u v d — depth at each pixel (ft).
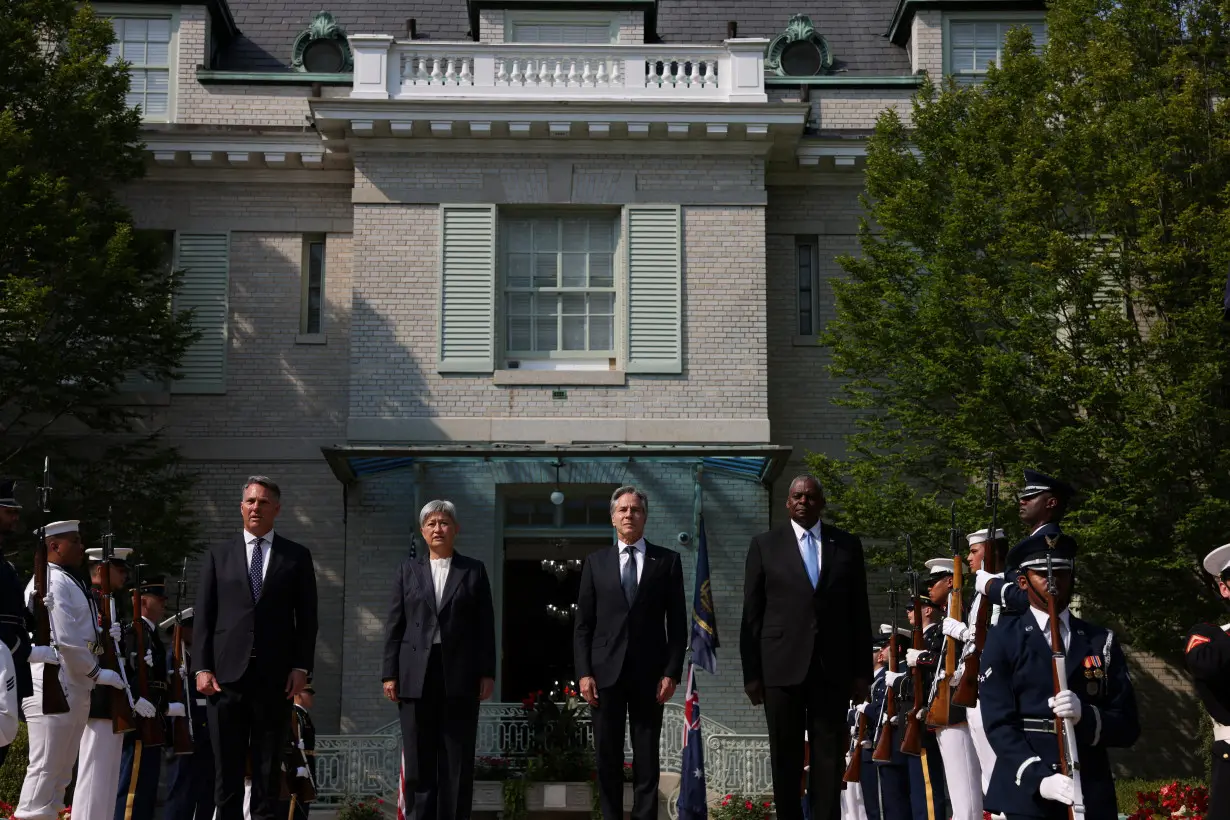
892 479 67.62
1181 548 62.08
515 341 75.61
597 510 72.74
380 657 69.41
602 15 82.28
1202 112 64.23
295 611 36.24
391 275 74.64
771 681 34.42
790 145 76.89
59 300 68.49
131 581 65.31
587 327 75.77
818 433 77.61
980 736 35.40
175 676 41.11
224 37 84.64
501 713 62.59
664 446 71.36
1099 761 27.14
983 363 63.72
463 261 74.90
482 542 69.51
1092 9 69.56
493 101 74.08
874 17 87.45
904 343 67.56
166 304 71.15
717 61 76.79
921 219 68.13
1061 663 26.81
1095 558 63.41
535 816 59.52
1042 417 64.85
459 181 75.56
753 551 35.37
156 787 41.55
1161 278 63.77
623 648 36.76
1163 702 73.61
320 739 61.52
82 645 35.68
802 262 80.12
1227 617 61.26
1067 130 66.28
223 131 77.66
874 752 42.83
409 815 37.04
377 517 70.64
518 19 82.12
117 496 70.79
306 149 78.07
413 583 37.99
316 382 77.77
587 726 61.57
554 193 75.66
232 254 78.89
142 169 73.67
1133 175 63.87
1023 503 32.48
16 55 68.28
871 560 66.80
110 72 71.26
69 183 68.23
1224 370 64.23
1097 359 64.59
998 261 66.74
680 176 76.13
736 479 70.38
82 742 36.52
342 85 81.51
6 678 32.09
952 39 83.51
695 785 52.44
